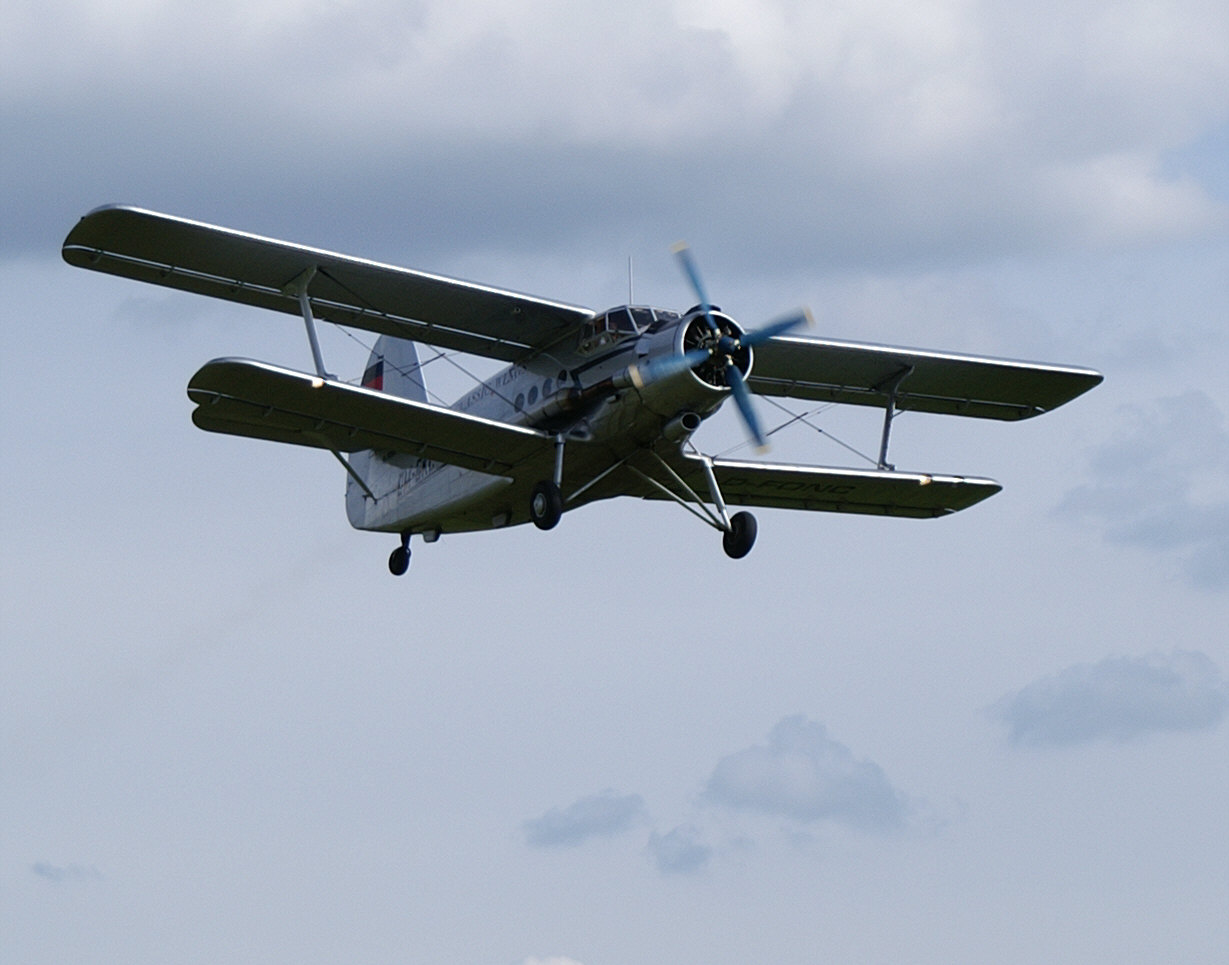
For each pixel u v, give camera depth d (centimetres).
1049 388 8775
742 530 7400
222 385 6894
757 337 7025
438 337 7725
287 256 7138
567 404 7425
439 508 8412
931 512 8981
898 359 8381
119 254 7112
